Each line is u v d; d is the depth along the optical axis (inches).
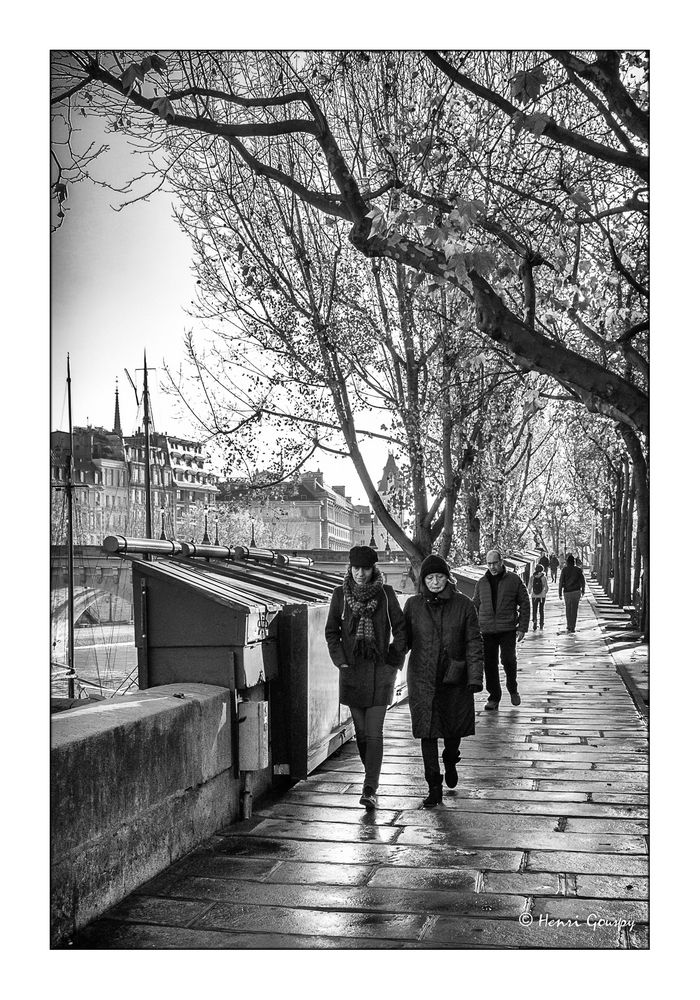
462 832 285.3
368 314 786.2
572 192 407.2
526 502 1585.9
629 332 430.3
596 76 296.0
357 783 345.7
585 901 230.8
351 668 318.7
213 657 297.6
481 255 295.7
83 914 209.9
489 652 531.2
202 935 207.0
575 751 410.9
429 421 787.4
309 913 220.2
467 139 387.9
